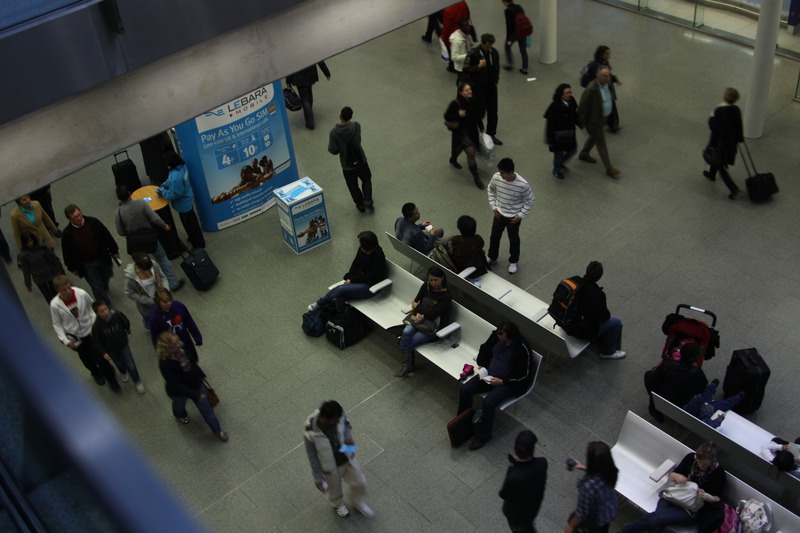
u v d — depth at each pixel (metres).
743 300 9.85
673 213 11.34
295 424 8.81
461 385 8.23
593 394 8.84
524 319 8.87
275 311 10.37
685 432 8.36
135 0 5.87
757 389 8.12
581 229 11.20
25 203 10.15
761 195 11.23
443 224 11.56
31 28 5.48
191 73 6.59
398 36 16.72
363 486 7.53
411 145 13.36
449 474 8.13
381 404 8.95
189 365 8.25
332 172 12.90
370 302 9.73
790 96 13.41
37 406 0.98
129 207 10.02
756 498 6.88
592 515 6.39
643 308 9.87
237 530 7.79
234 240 11.71
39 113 5.86
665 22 16.02
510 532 7.56
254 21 6.70
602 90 11.75
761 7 11.36
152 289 9.33
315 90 15.16
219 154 11.34
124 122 6.36
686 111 13.41
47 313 10.59
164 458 8.57
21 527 1.51
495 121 12.89
